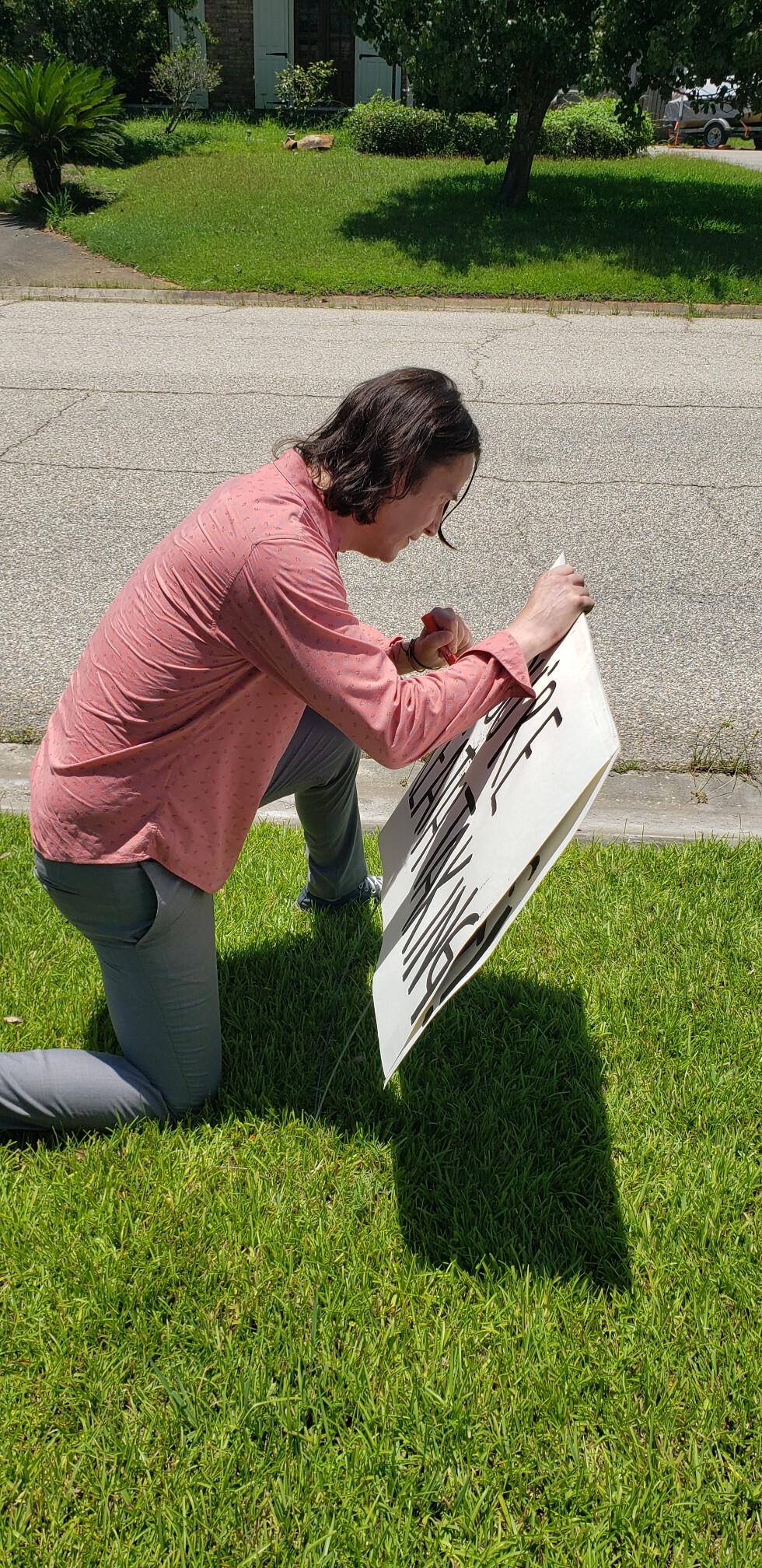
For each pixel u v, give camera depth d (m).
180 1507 1.53
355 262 11.50
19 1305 1.79
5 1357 1.72
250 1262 1.86
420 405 1.61
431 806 2.19
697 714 3.75
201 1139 2.10
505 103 12.96
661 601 4.55
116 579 4.64
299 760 2.31
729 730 3.66
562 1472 1.58
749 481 5.98
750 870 2.91
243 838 1.97
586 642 1.76
